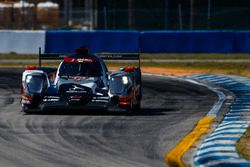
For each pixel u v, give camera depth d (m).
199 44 132.25
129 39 131.50
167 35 132.12
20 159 36.38
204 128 48.47
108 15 193.12
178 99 69.56
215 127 49.12
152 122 51.66
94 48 131.12
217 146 40.03
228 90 78.56
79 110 56.91
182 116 55.69
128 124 50.31
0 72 101.50
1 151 38.81
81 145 41.00
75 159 36.41
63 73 56.41
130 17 169.62
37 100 54.59
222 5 194.75
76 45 131.25
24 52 134.75
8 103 64.25
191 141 42.66
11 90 76.94
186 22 192.62
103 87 55.59
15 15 195.88
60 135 44.72
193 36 132.25
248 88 80.06
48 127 48.19
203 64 120.19
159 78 93.75
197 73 102.88
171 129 48.16
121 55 61.12
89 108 54.09
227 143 41.06
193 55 140.00
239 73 102.06
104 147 40.41
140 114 56.62
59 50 131.88
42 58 60.84
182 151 39.09
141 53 132.25
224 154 37.41
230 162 35.09
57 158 36.66
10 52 135.88
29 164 34.94
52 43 132.25
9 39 135.88
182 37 132.12
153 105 64.06
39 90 54.59
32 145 40.88
